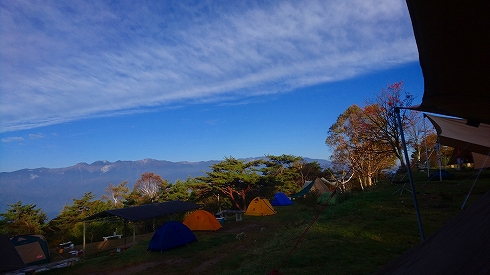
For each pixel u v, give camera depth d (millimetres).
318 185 27406
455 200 12234
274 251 9086
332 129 36156
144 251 15445
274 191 40188
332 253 7387
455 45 2236
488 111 3711
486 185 14750
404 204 12539
